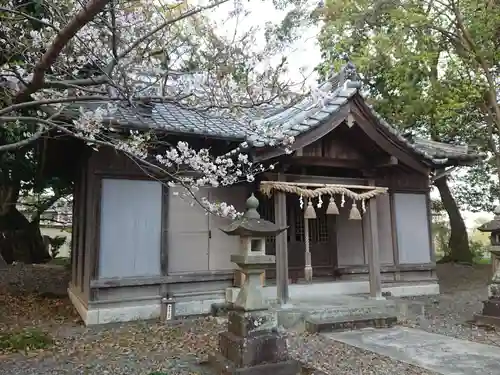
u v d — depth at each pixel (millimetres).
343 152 9055
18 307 9023
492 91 12109
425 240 10781
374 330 6953
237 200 8969
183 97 4371
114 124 6617
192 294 8297
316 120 7891
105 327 7195
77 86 3996
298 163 8539
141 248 7953
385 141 8742
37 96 5141
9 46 4836
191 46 5031
